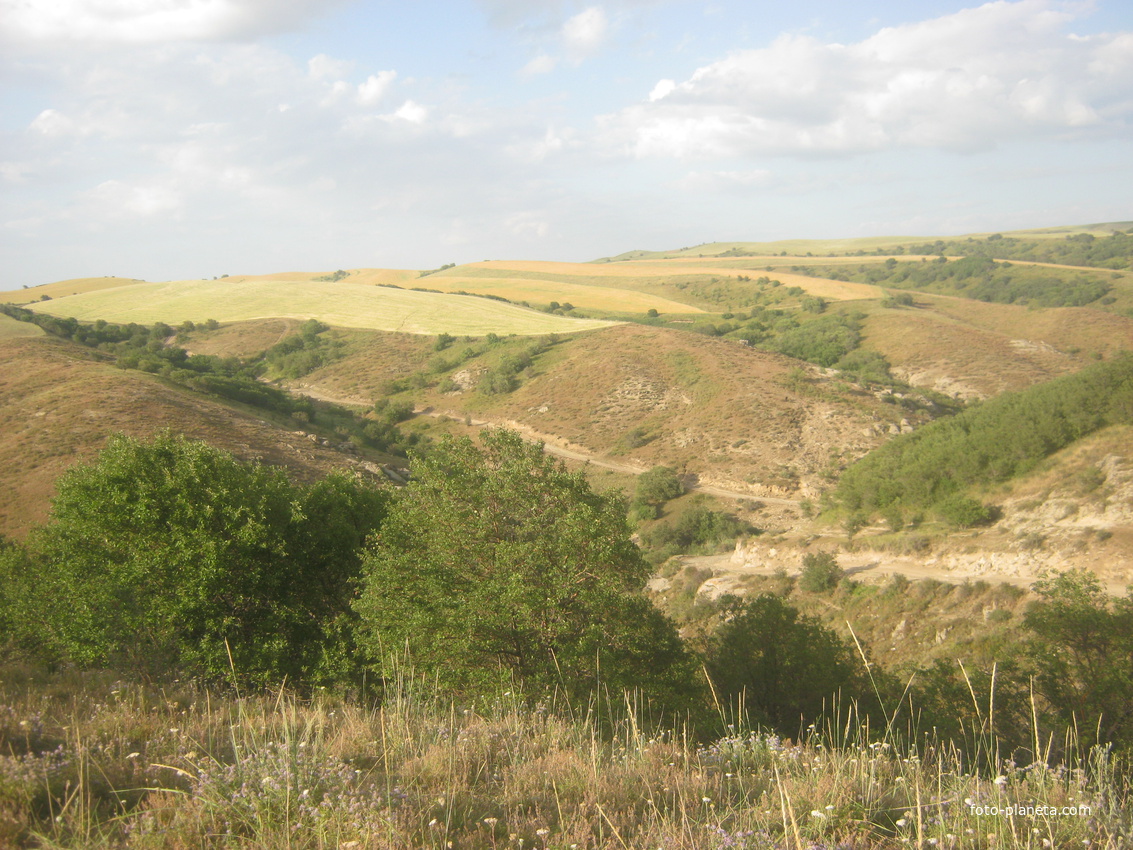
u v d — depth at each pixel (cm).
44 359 6081
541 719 754
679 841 416
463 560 1366
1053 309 11744
